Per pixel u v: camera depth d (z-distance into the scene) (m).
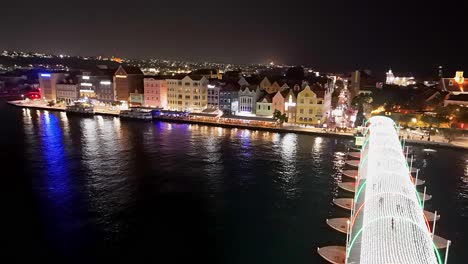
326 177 93.25
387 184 57.69
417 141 130.88
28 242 61.94
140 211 73.75
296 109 164.75
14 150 120.44
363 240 43.38
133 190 84.88
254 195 81.75
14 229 66.38
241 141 135.12
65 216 71.50
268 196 81.06
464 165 105.50
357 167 101.00
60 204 77.00
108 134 148.38
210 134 149.00
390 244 40.78
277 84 191.62
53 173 96.69
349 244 57.06
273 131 154.00
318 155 114.25
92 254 58.44
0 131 153.25
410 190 56.09
